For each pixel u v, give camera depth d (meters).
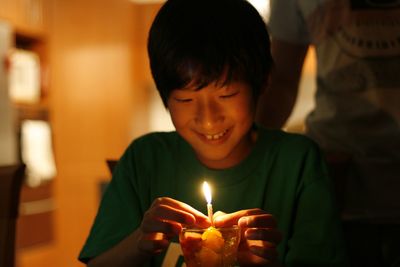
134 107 5.02
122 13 4.86
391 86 1.40
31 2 4.05
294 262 1.12
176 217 0.99
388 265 1.40
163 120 5.21
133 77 5.01
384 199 1.42
